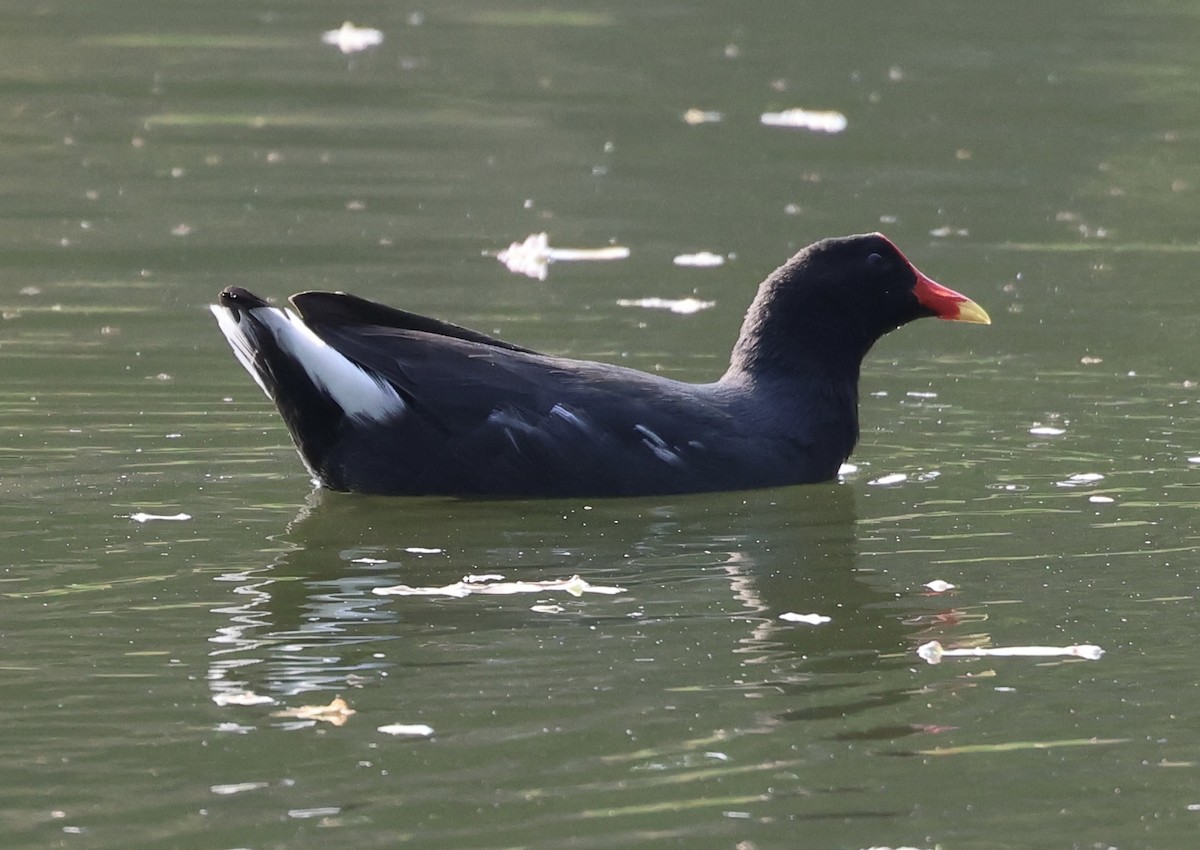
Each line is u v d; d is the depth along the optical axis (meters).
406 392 12.66
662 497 12.85
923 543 11.80
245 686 9.06
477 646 9.71
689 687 9.20
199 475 13.02
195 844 7.43
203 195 22.48
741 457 13.04
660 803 7.90
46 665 9.30
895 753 8.46
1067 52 30.02
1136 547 11.66
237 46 30.38
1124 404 15.30
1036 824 7.81
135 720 8.63
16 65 28.69
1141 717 8.92
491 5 33.84
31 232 20.67
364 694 9.00
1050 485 13.12
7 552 11.16
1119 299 18.83
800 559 11.45
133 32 31.20
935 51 30.11
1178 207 22.59
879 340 17.67
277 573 10.91
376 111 26.86
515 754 8.34
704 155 24.81
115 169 23.64
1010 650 9.80
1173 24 31.78
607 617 10.25
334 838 7.50
